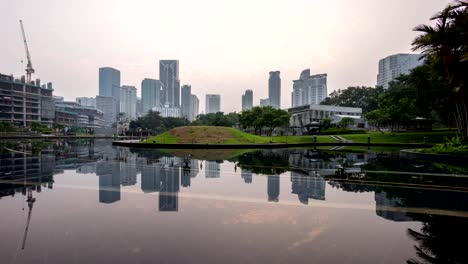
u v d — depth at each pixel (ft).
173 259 15.08
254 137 144.25
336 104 327.47
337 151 95.81
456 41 61.05
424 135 132.87
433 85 127.65
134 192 30.58
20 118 369.30
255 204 25.63
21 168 50.65
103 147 120.88
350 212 23.15
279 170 47.70
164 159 67.46
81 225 20.10
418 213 22.77
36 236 18.16
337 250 16.19
